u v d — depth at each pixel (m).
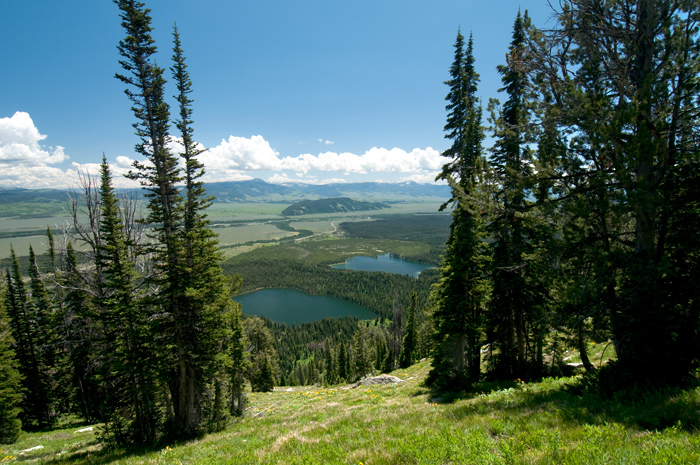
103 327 20.42
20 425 22.81
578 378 11.19
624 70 9.74
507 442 6.02
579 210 9.29
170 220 18.44
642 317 8.61
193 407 19.06
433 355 19.81
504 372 18.66
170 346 18.41
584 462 4.66
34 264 32.00
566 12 10.26
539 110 11.34
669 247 9.29
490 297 19.22
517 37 16.52
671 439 5.08
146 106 17.69
